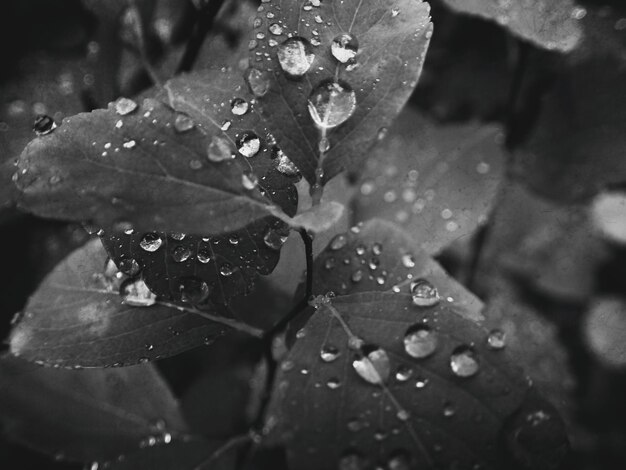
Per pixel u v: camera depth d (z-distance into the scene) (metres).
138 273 0.13
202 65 0.17
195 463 0.14
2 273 0.18
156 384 0.15
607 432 0.20
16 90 0.18
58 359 0.13
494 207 0.19
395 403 0.12
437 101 0.19
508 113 0.19
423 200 0.17
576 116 0.19
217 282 0.13
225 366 0.17
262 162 0.13
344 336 0.13
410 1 0.13
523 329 0.20
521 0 0.15
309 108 0.13
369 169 0.17
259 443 0.15
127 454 0.14
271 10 0.13
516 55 0.19
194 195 0.12
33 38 0.18
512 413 0.12
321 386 0.12
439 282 0.13
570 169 0.19
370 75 0.13
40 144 0.12
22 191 0.11
